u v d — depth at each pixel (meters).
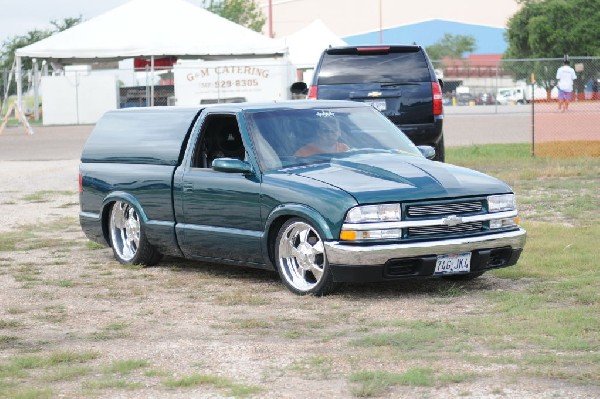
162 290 9.40
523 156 22.06
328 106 10.14
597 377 5.96
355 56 16.28
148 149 10.55
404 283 9.38
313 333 7.44
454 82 68.69
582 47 80.00
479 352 6.68
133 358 6.79
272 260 9.27
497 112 41.94
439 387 5.88
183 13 37.88
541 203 14.73
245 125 9.64
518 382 5.93
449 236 8.70
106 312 8.43
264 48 36.88
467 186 8.90
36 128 39.97
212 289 9.39
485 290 8.93
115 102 41.16
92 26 37.94
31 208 16.05
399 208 8.57
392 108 16.20
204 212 9.80
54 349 7.13
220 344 7.14
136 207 10.56
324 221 8.63
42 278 10.11
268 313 8.24
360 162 9.31
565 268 9.76
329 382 6.07
